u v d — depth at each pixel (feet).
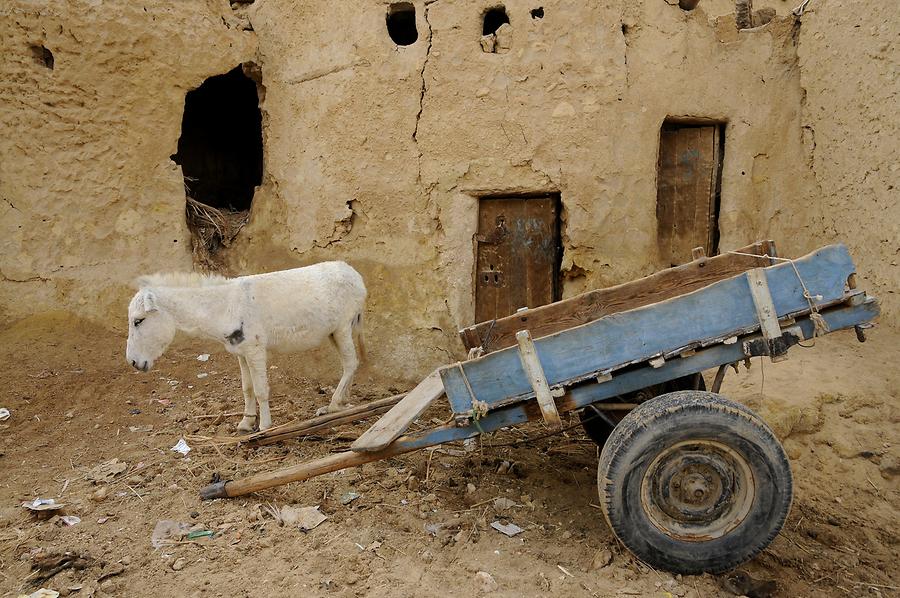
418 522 13.15
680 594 11.02
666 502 11.30
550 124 21.36
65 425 17.83
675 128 23.52
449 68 21.61
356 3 22.00
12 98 21.30
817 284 11.19
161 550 12.00
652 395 14.21
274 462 15.51
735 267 14.28
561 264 22.31
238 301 16.16
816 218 23.02
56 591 10.76
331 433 17.29
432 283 22.47
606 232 21.75
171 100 22.56
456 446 17.10
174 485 14.40
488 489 14.80
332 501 13.85
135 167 22.57
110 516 13.24
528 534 12.89
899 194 19.43
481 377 11.82
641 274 21.95
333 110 22.45
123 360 21.30
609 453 11.12
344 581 11.02
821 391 18.65
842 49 21.18
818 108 22.44
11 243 21.71
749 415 10.99
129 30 21.35
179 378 20.79
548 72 21.26
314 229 23.22
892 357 19.56
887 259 20.10
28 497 14.05
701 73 22.11
